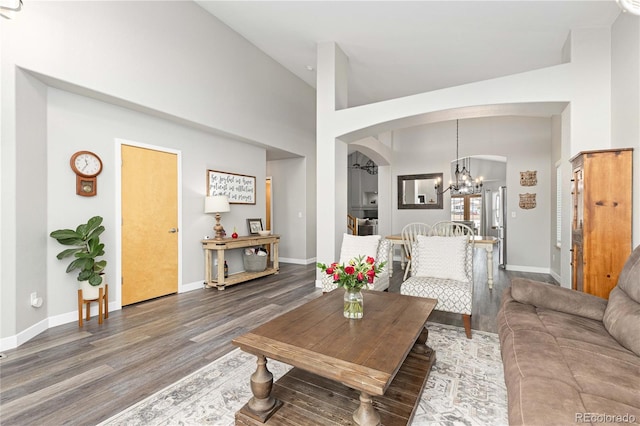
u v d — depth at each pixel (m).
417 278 3.05
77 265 2.89
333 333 1.69
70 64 2.81
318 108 4.46
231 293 4.11
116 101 3.29
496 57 4.52
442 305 2.72
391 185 7.29
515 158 5.84
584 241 2.61
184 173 4.22
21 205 2.55
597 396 1.14
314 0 3.49
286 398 1.69
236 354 2.36
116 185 3.42
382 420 1.51
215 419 1.62
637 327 1.51
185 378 2.01
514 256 5.77
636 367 1.35
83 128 3.13
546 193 5.53
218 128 4.39
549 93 3.27
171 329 2.85
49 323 2.86
